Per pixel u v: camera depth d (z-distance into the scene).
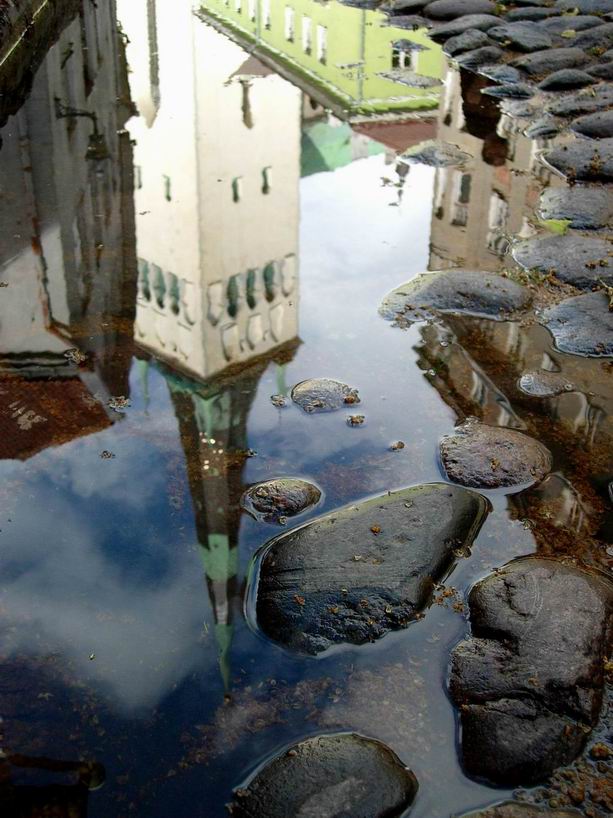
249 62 8.71
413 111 6.85
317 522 2.49
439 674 2.08
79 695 2.05
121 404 3.19
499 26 8.31
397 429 3.01
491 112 6.68
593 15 8.68
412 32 9.17
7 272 4.18
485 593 2.25
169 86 7.54
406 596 2.25
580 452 2.88
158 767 1.88
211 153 5.80
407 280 4.07
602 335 3.55
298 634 2.17
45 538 2.55
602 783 1.81
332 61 8.53
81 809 1.79
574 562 2.40
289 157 5.78
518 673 2.02
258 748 1.92
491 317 3.75
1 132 6.19
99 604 2.31
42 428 3.05
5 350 3.53
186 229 4.64
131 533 2.56
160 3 11.91
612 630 2.14
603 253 4.26
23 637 2.21
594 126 6.04
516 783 1.82
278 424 3.05
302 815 1.73
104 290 4.03
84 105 6.88
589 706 1.94
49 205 4.94
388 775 1.81
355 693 2.04
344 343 3.56
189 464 2.85
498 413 3.08
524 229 4.64
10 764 1.89
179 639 2.20
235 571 2.40
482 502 2.63
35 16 8.25
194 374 3.36
